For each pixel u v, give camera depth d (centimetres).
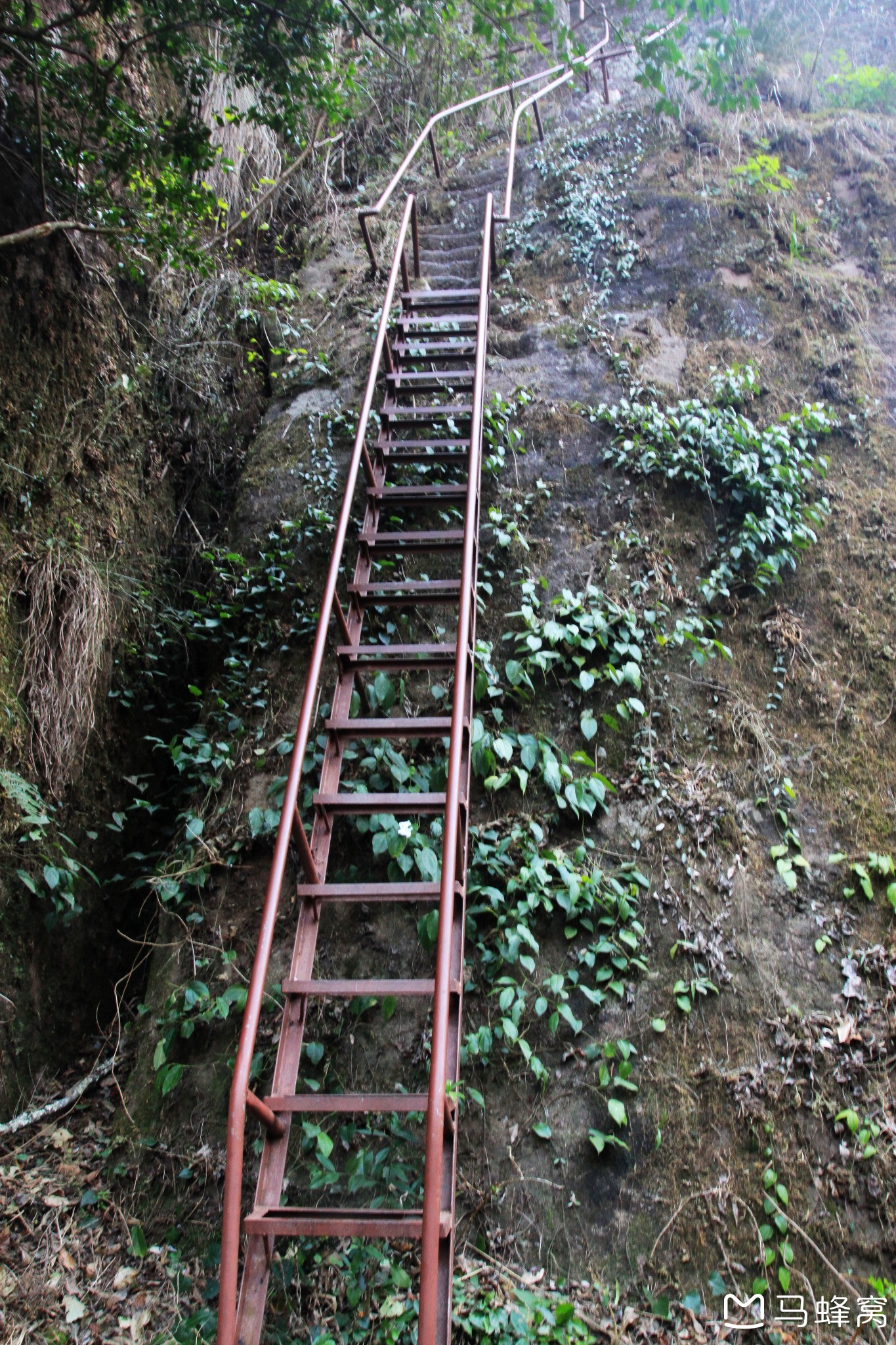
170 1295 297
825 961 344
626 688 416
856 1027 329
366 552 427
